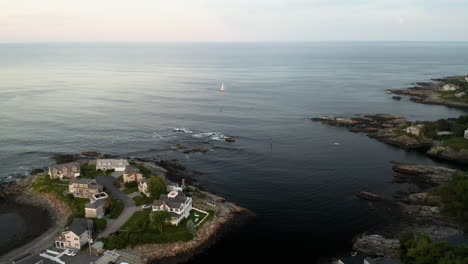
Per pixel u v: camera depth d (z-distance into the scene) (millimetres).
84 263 92438
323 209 128000
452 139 191000
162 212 106562
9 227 113938
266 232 113062
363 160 178375
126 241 101125
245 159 179000
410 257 90938
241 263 97812
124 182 138000
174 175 157375
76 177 141750
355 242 107312
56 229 110875
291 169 166000
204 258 99688
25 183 143750
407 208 126750
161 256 98938
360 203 132250
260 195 139375
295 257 100625
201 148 194625
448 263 79625
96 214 111312
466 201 120688
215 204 127250
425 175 156875
